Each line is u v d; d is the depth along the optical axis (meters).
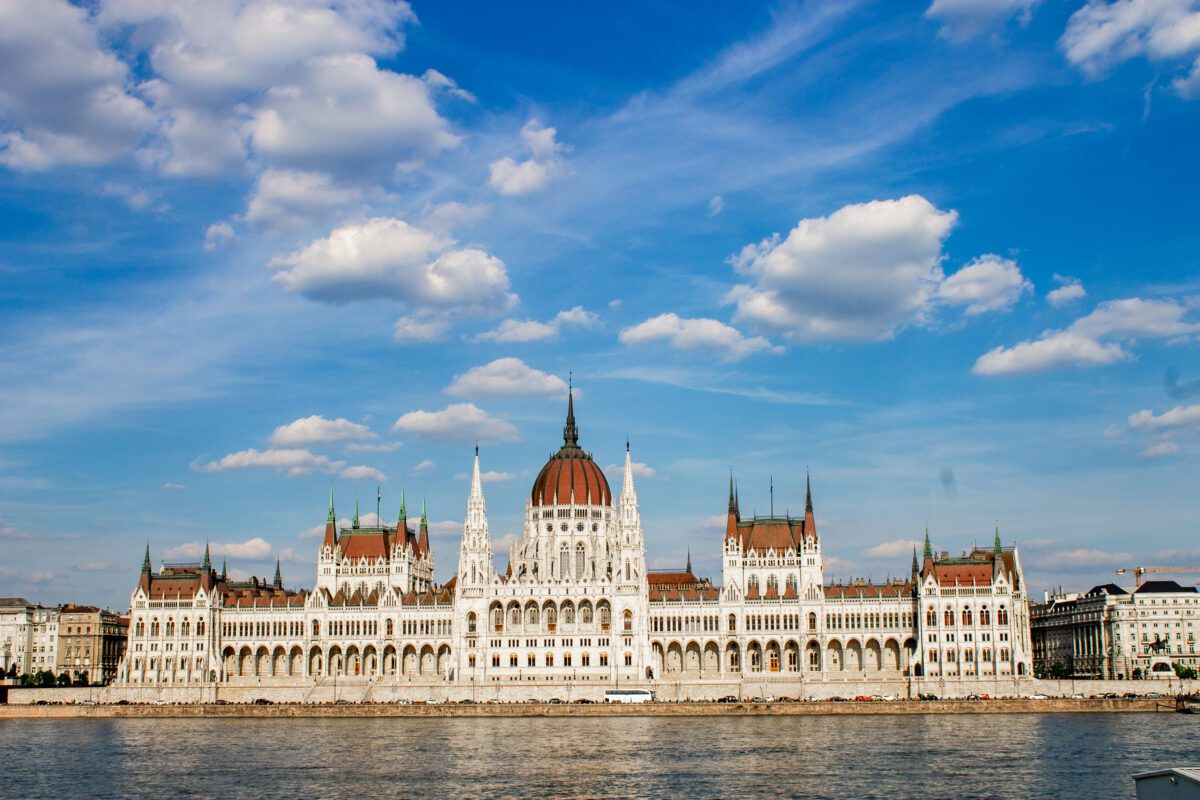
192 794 158.00
